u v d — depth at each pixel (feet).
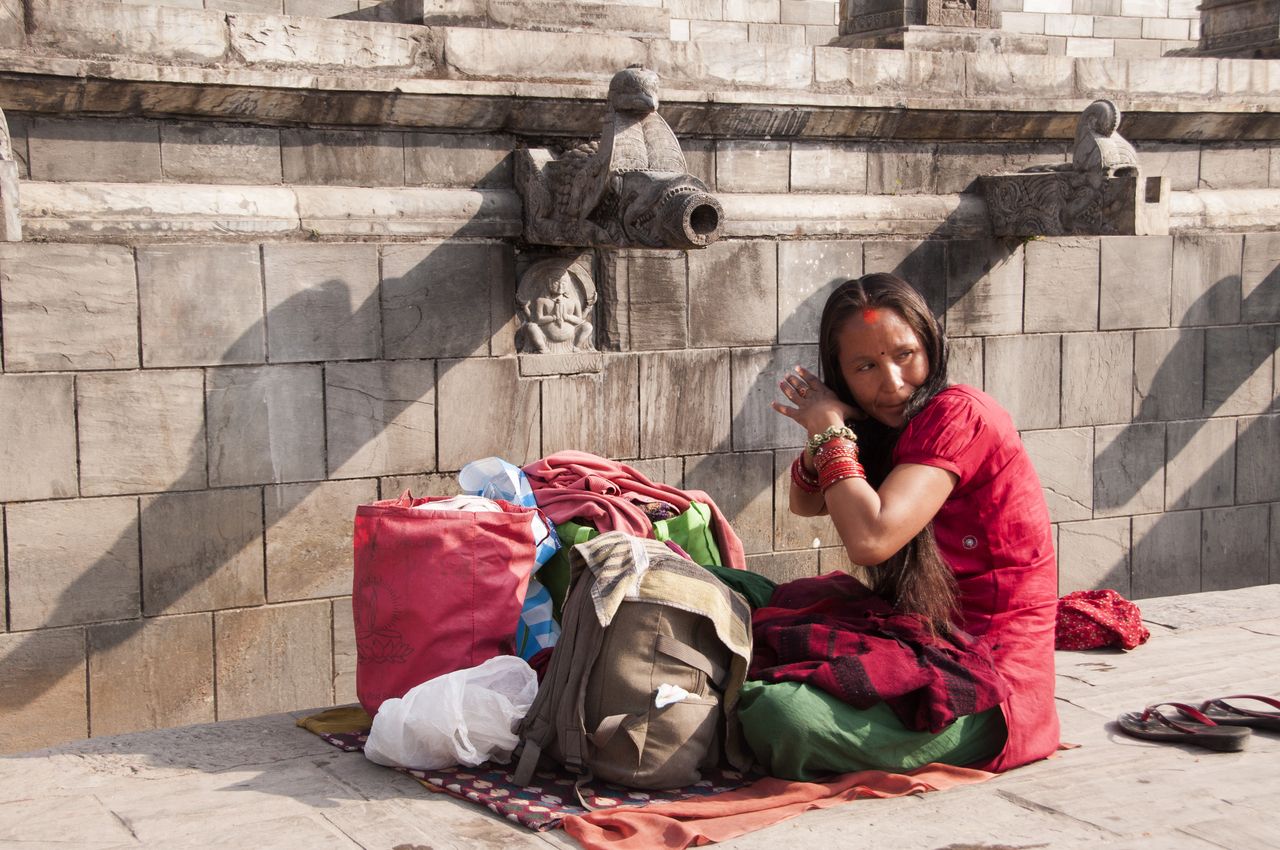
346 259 17.08
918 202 20.92
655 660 10.62
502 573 12.42
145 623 16.44
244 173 16.61
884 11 22.81
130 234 15.83
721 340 19.75
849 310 10.94
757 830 9.87
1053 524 22.45
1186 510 23.54
